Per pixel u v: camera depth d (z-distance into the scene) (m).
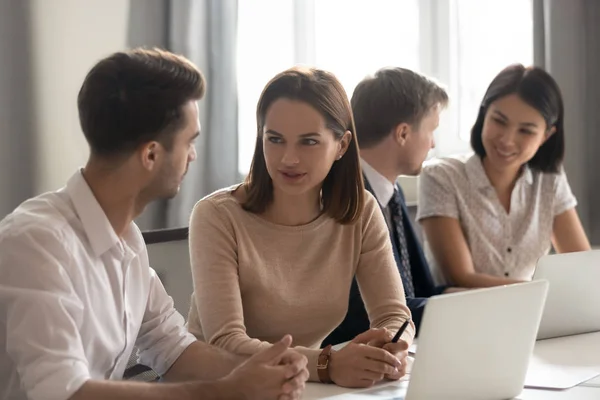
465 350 1.40
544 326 1.92
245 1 2.81
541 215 2.79
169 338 1.66
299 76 1.72
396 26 3.34
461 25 3.56
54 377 1.26
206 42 2.68
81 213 1.42
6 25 2.30
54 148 2.43
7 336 1.29
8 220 1.37
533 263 2.77
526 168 2.76
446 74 3.53
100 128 1.38
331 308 1.89
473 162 2.73
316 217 1.88
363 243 1.94
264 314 1.83
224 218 1.81
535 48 3.72
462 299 1.37
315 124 1.69
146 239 1.94
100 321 1.45
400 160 2.35
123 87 1.38
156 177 1.43
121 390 1.29
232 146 2.74
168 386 1.32
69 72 2.45
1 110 2.30
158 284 1.69
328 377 1.58
